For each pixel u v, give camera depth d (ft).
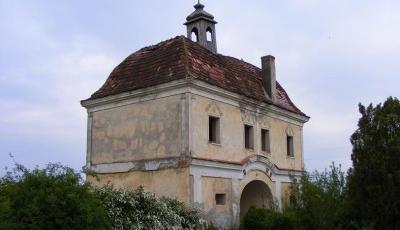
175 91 65.21
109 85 74.95
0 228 36.68
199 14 87.76
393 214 58.70
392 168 59.93
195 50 72.90
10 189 39.55
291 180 78.59
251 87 79.61
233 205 69.05
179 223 56.70
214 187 66.13
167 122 65.51
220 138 68.90
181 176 62.49
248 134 76.38
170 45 73.10
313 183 69.77
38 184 39.14
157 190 64.80
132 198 53.26
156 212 54.90
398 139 60.18
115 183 70.03
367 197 61.00
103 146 72.79
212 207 65.16
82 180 42.19
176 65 68.08
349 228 65.57
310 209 64.39
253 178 74.54
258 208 65.57
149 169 66.18
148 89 67.36
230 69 78.02
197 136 64.39
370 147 61.82
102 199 50.55
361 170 61.36
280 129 84.07
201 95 66.08
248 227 62.85
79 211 38.60
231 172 69.62
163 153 65.21
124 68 76.43
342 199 67.46
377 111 63.72
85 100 74.95
